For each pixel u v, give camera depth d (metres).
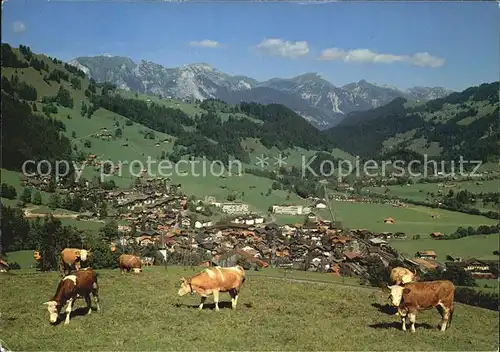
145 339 16.31
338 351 15.53
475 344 16.73
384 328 18.53
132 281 27.75
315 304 22.94
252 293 25.38
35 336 16.58
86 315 19.19
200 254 63.84
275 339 16.62
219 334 16.89
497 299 27.86
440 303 18.08
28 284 26.06
